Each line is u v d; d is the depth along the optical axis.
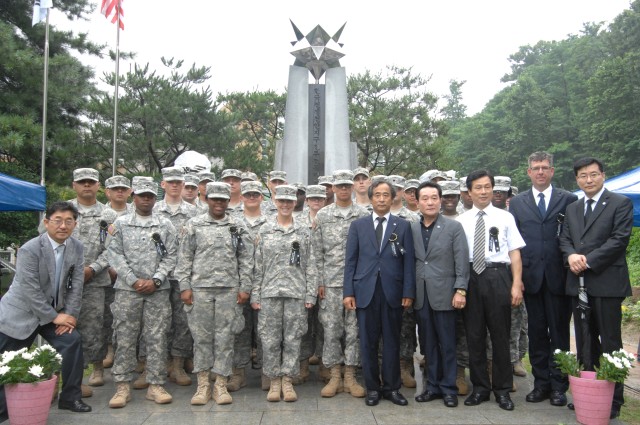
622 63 31.73
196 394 4.98
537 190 5.26
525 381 5.94
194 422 4.45
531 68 49.69
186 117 17.48
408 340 5.66
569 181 39.62
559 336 5.04
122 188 5.96
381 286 5.00
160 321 5.11
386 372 5.03
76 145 15.34
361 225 5.19
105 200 16.44
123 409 4.82
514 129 42.38
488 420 4.50
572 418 4.56
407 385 5.61
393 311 5.01
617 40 35.31
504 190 6.52
